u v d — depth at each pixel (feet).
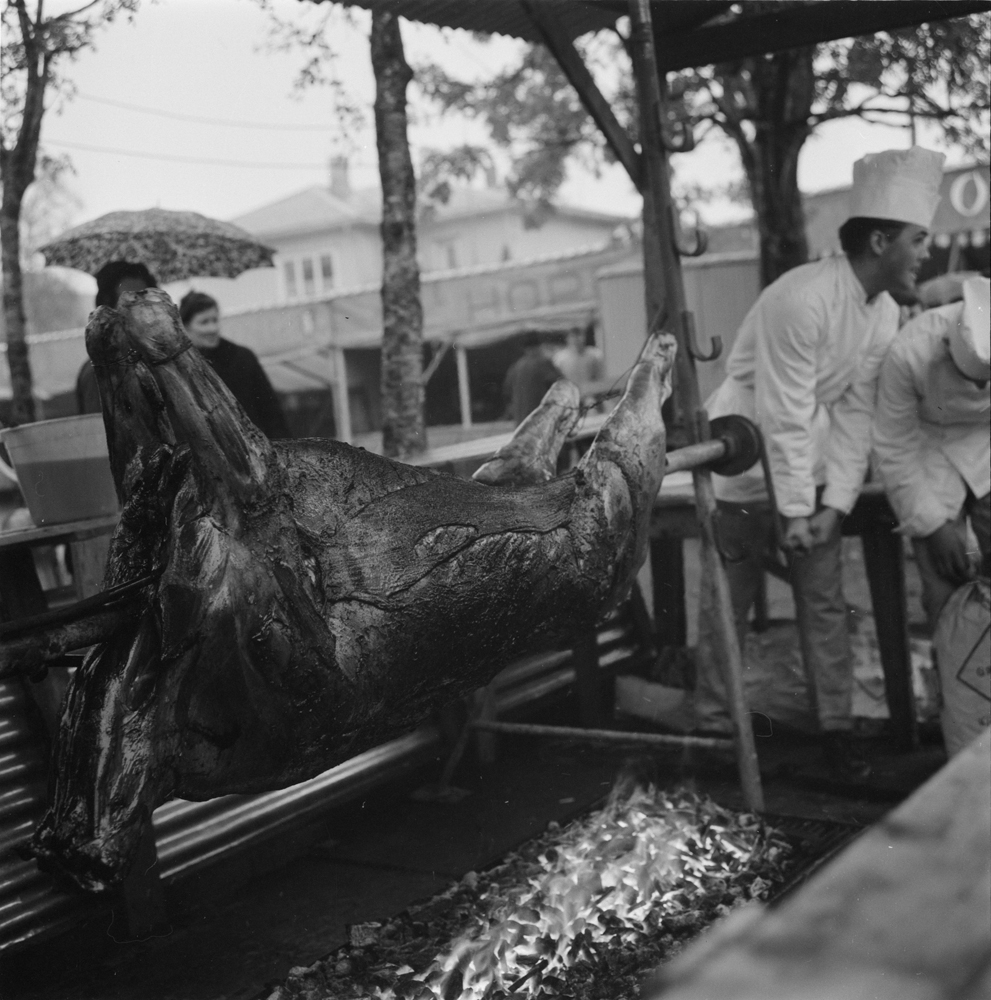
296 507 7.33
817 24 13.62
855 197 13.23
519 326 47.24
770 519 14.40
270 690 6.59
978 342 12.07
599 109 13.20
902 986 1.50
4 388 47.11
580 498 9.17
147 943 10.34
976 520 13.43
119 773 6.12
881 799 13.26
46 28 14.34
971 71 21.68
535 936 9.17
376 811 13.66
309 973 8.91
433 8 13.82
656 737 12.74
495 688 15.38
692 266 35.29
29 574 10.30
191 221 17.83
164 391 6.30
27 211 64.69
